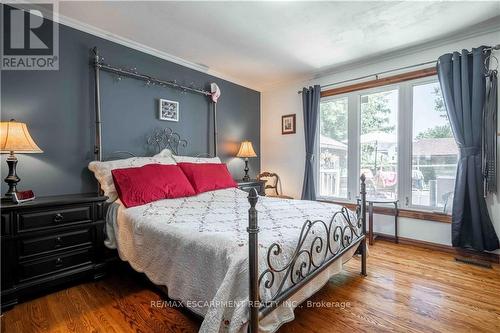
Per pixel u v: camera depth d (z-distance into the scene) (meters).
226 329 1.09
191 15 2.26
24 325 1.51
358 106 3.47
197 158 3.19
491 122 2.45
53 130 2.24
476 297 1.82
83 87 2.43
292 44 2.84
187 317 1.59
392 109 3.19
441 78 2.67
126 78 2.76
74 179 2.37
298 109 4.10
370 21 2.35
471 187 2.49
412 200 3.04
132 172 2.28
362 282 2.06
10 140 1.73
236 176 4.15
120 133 2.71
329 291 1.92
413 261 2.50
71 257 1.95
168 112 3.14
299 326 1.51
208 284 1.26
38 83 2.16
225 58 3.24
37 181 2.16
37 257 1.79
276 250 1.28
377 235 3.24
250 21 2.36
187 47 2.92
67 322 1.54
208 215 1.88
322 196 3.85
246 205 2.26
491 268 2.32
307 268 1.52
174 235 1.50
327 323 1.54
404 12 2.21
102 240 2.12
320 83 3.84
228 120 4.00
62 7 2.14
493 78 2.43
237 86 4.14
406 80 3.04
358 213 2.26
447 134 2.80
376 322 1.54
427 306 1.71
